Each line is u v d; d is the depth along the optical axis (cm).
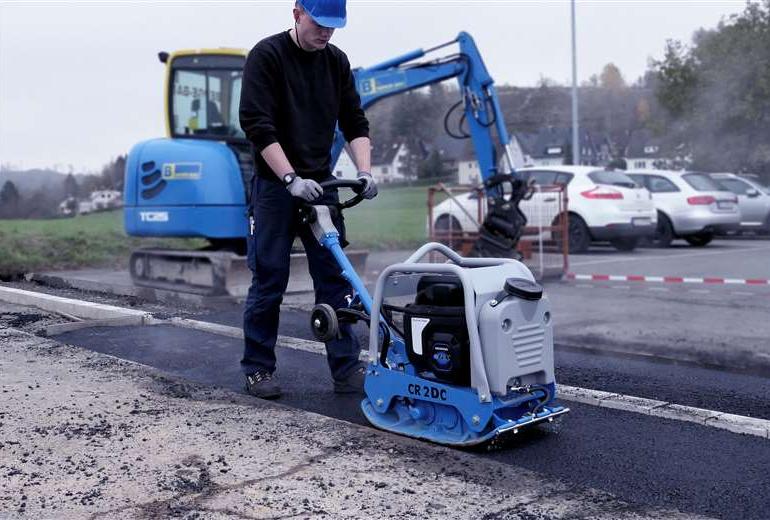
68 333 643
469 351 351
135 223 939
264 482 312
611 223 1391
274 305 445
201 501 294
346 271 403
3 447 353
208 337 625
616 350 586
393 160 3059
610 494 301
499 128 1006
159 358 553
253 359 451
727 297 867
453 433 362
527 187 986
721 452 355
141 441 361
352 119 457
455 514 282
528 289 347
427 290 366
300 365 530
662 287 962
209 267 892
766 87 2120
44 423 386
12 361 516
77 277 1056
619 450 359
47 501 296
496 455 353
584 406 432
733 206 1612
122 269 1172
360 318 411
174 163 904
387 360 390
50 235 1299
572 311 775
